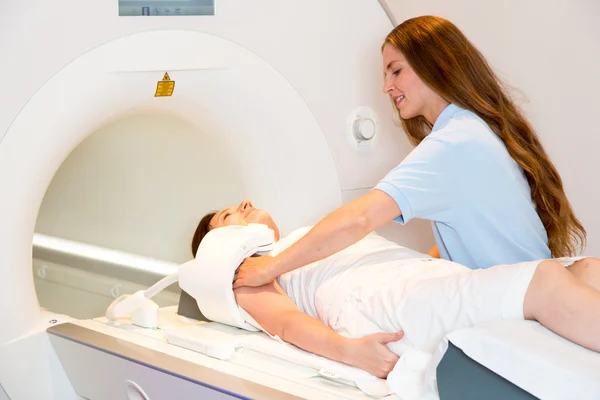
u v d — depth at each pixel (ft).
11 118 6.37
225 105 7.81
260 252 6.88
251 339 6.26
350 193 8.61
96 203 9.76
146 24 7.03
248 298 6.45
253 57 7.71
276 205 8.28
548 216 6.82
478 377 4.73
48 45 6.50
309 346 5.84
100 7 6.76
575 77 8.87
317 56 8.21
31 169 6.58
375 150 8.77
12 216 6.49
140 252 9.46
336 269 6.44
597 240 8.96
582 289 4.77
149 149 9.11
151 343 6.42
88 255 9.72
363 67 8.59
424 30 6.66
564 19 8.87
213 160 8.63
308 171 8.27
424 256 6.46
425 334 5.31
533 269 4.99
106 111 7.08
